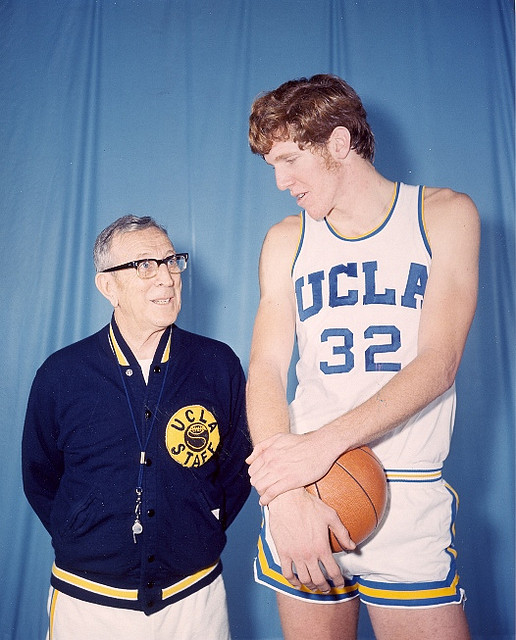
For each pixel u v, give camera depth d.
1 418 2.87
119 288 1.78
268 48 3.07
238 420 1.85
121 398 1.75
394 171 3.01
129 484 1.69
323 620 1.50
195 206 2.99
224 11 3.09
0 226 2.94
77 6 3.07
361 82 3.04
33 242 2.94
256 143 1.44
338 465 1.25
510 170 3.02
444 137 3.03
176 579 1.70
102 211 2.97
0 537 2.83
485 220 3.01
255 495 2.93
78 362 1.79
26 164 2.97
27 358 2.89
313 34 3.07
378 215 1.50
